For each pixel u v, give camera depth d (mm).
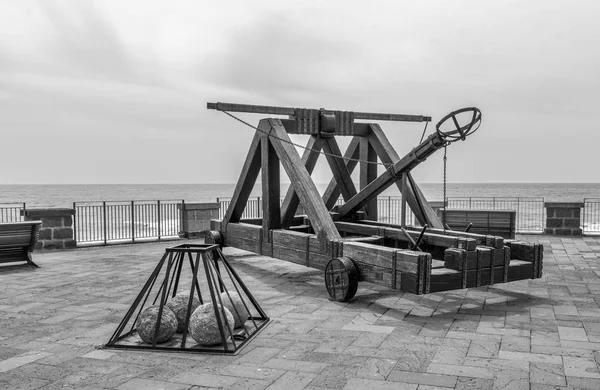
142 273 9906
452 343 5477
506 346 5355
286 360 4957
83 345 5488
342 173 11031
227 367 4773
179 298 5961
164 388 4297
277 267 10602
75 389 4297
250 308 7094
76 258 11977
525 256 7789
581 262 11078
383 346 5383
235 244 10969
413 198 10016
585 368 4695
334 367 4758
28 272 10062
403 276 6746
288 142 9188
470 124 7301
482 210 14312
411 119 11312
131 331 5762
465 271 6941
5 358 5098
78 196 119125
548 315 6648
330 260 7816
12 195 128625
